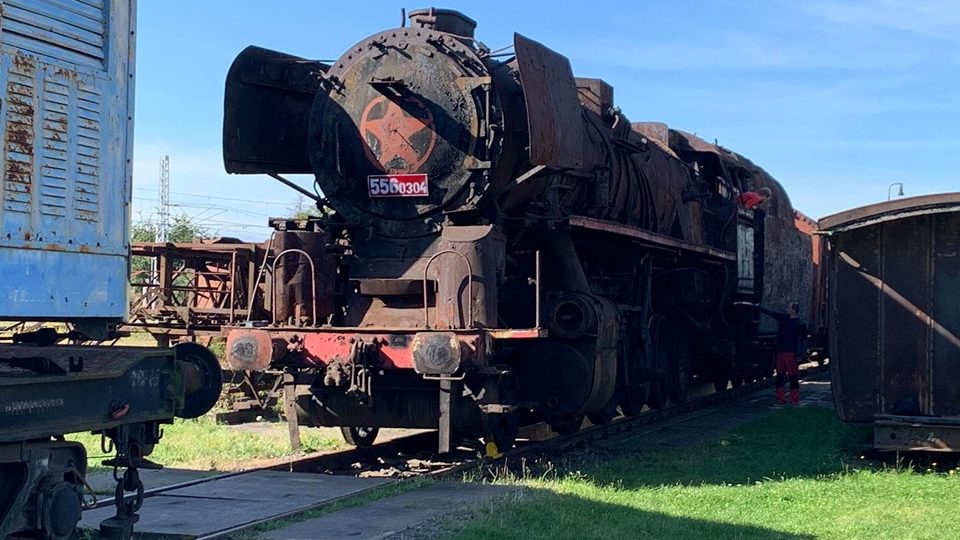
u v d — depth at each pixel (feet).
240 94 37.42
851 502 28.96
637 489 30.35
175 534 21.81
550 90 33.94
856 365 38.24
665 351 51.31
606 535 23.06
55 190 18.83
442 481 30.04
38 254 18.31
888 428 35.55
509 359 36.42
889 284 37.88
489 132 33.94
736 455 37.76
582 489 29.30
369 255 35.29
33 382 16.79
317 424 34.42
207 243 57.62
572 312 35.94
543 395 36.29
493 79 34.50
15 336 20.92
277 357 32.09
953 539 24.31
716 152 61.57
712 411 55.31
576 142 35.68
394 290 33.58
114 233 20.42
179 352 23.06
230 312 50.21
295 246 34.04
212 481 29.63
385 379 33.30
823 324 83.25
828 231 37.68
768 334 68.39
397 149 34.81
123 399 19.70
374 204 35.32
